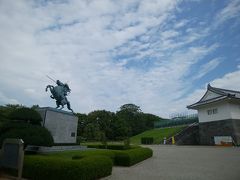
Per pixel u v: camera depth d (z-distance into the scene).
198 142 40.28
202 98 40.69
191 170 11.10
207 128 38.03
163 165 13.02
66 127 17.47
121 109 84.06
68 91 18.73
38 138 10.70
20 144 8.46
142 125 79.69
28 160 8.82
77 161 8.02
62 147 15.42
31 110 12.20
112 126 62.94
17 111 11.86
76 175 7.59
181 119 52.75
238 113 35.25
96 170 8.70
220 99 34.66
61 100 17.64
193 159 15.91
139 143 43.38
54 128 16.11
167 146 33.25
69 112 18.17
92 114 62.59
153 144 39.12
